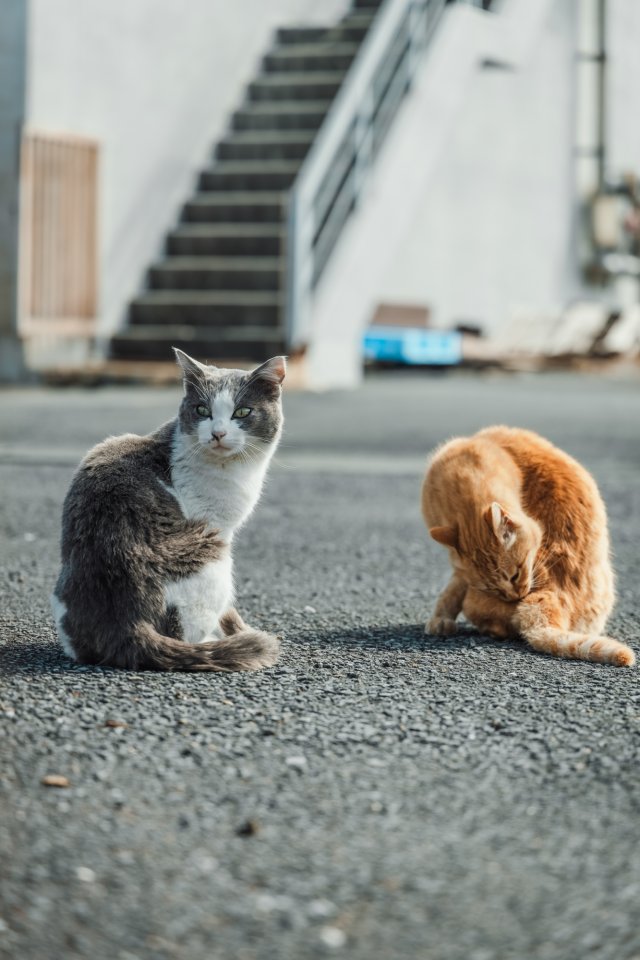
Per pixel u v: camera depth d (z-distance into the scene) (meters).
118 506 4.66
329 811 3.32
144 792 3.42
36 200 15.27
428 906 2.84
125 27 16.20
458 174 19.70
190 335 16.02
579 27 22.48
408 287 18.84
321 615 5.66
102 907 2.82
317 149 15.50
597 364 22.59
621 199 23.31
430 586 6.41
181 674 4.52
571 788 3.50
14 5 14.95
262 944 2.69
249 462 4.97
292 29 18.91
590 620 5.16
